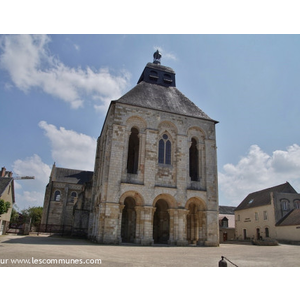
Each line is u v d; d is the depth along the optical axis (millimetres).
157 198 31922
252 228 59750
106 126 37125
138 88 37312
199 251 23000
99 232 28641
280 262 15773
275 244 36156
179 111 36156
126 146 32000
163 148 34062
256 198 63031
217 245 32562
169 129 34906
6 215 49062
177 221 31578
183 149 34438
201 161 35562
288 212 52938
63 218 67438
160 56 46281
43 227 58281
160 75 41438
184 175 33469
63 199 69562
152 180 31750
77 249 20203
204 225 33188
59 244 24984
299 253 22062
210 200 33938
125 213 36406
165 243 34406
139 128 33312
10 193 50875
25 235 45531
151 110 34156
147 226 30078
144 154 32438
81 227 42531
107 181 29938
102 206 29297
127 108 33062
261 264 14734
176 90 40969
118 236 28812
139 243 29656
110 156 30797
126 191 30297
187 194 32906
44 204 68188
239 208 66375
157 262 14531
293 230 46938
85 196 44781
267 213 55156
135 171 39219
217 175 35344
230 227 68812
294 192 57188
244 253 21516
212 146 36344
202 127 36625
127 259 15312
